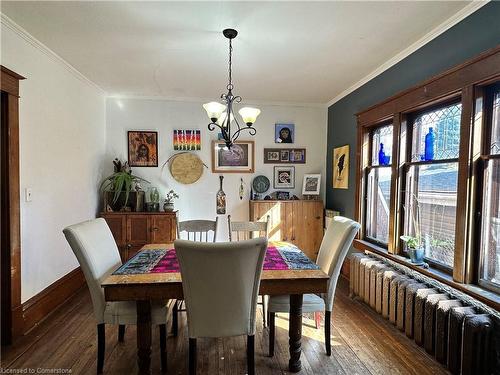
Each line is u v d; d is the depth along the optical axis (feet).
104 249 6.55
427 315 6.38
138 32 7.20
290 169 13.98
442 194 7.29
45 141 8.22
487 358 5.11
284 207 12.76
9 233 6.79
